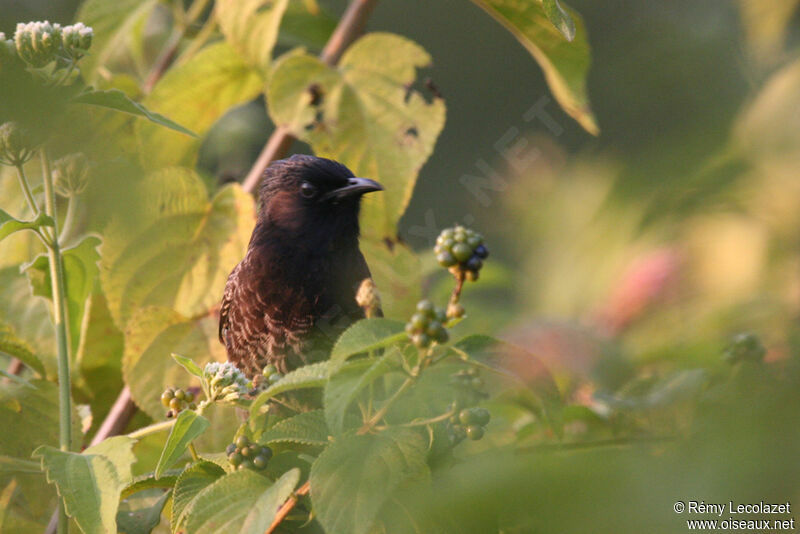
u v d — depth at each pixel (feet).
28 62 14.07
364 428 13.06
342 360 11.87
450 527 10.71
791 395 6.68
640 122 19.92
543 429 17.52
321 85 23.45
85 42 14.37
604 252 17.60
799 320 11.91
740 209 13.67
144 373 22.06
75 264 19.27
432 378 13.73
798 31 19.06
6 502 19.58
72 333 20.16
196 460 15.62
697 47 20.42
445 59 68.95
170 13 34.65
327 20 30.07
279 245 23.67
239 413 20.81
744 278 14.44
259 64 24.79
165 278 22.67
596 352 18.02
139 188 8.84
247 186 25.98
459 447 15.08
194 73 25.38
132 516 16.42
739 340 13.41
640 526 6.48
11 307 23.61
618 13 45.52
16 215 23.45
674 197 13.96
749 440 6.58
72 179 16.60
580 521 6.70
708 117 13.99
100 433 22.71
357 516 11.99
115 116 15.06
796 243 13.52
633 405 15.71
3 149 14.43
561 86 22.88
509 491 6.99
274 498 12.80
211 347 22.44
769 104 13.46
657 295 16.55
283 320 23.84
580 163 20.51
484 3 22.30
